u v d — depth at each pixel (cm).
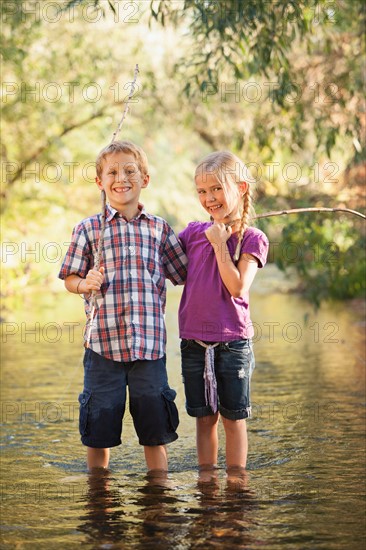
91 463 523
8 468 528
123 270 513
